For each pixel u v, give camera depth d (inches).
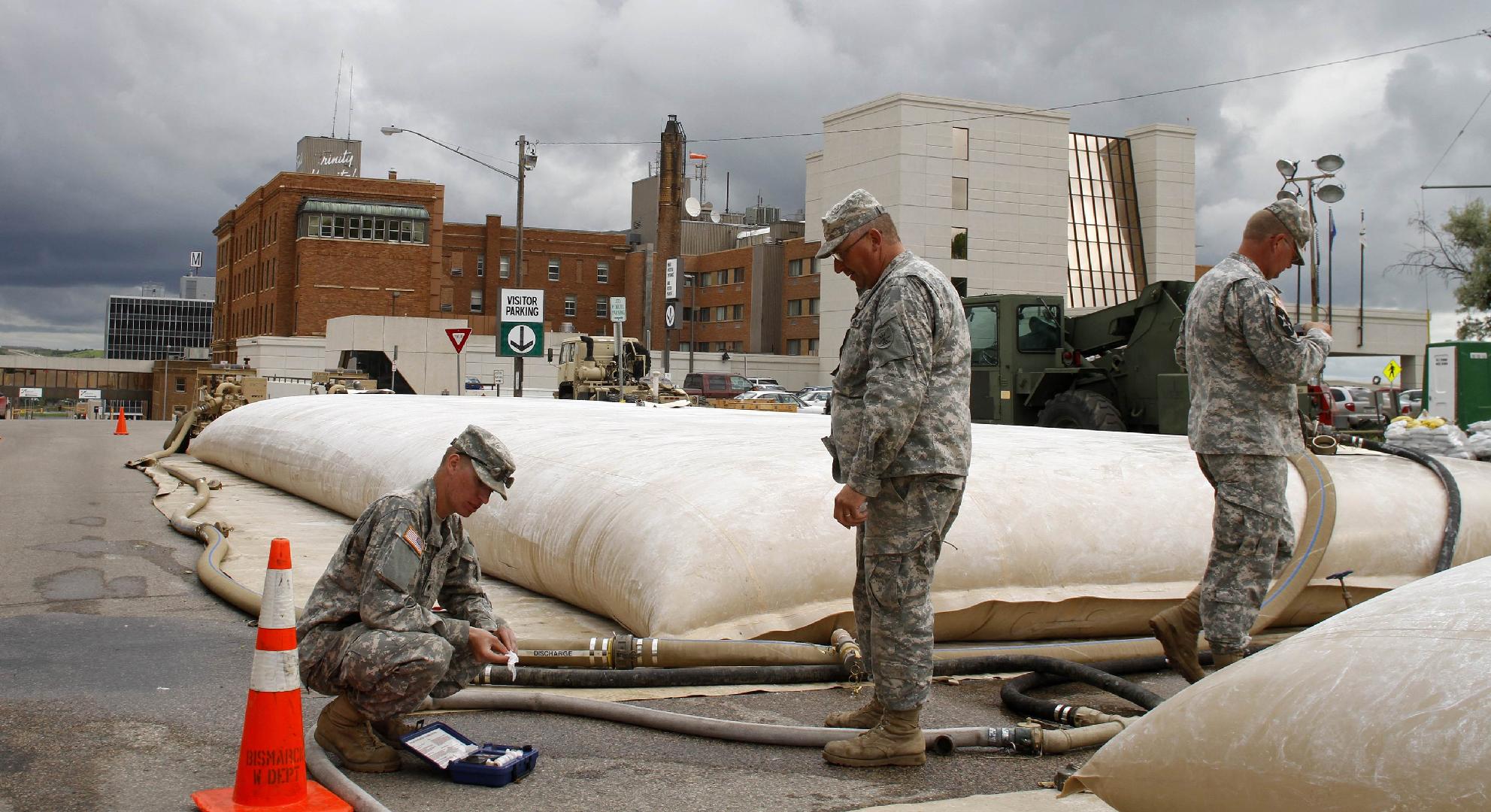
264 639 125.0
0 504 426.0
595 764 147.6
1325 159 810.2
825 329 2460.6
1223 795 93.2
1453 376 789.9
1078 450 262.8
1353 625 96.8
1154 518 232.2
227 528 336.5
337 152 2965.1
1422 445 448.5
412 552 136.3
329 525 374.9
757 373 2524.6
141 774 140.3
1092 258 2252.7
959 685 190.7
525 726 164.4
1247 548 172.1
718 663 184.9
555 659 183.8
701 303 3070.9
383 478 350.0
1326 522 228.5
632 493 230.4
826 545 207.5
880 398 138.8
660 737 159.9
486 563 281.3
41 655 199.6
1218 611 172.9
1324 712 89.6
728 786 139.8
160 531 364.2
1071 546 222.4
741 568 199.6
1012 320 627.2
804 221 2819.9
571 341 1259.8
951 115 2107.5
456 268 3051.2
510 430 339.0
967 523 217.5
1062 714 164.7
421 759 142.3
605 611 225.6
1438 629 89.7
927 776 144.3
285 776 124.1
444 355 1228.5
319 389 1114.1
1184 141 2290.8
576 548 232.8
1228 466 172.9
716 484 219.8
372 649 134.1
